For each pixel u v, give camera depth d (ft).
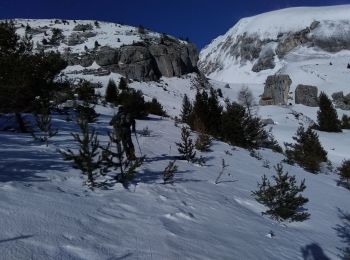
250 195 31.81
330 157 99.91
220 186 32.09
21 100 38.91
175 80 347.77
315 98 277.03
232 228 21.76
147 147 41.98
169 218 19.99
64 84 44.62
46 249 13.21
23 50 40.96
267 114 183.11
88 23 515.09
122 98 105.91
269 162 54.80
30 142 31.86
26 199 17.53
